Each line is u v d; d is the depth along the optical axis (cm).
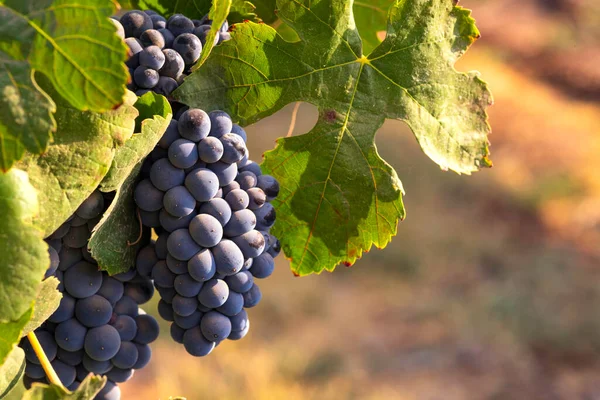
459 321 415
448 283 455
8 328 68
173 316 78
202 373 353
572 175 557
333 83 80
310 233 82
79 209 73
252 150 528
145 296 79
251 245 77
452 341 400
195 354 78
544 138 610
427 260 472
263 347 386
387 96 81
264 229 79
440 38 80
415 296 443
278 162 81
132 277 78
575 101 677
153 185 75
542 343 401
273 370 364
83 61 67
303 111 582
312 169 81
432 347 396
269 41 79
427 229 496
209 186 75
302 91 80
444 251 481
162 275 76
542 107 656
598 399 360
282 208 82
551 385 370
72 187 71
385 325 416
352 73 81
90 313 77
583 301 428
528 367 383
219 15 75
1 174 68
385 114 81
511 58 732
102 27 66
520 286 444
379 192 81
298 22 80
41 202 70
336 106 81
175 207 74
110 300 77
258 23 79
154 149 75
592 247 484
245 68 79
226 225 76
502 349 393
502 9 804
